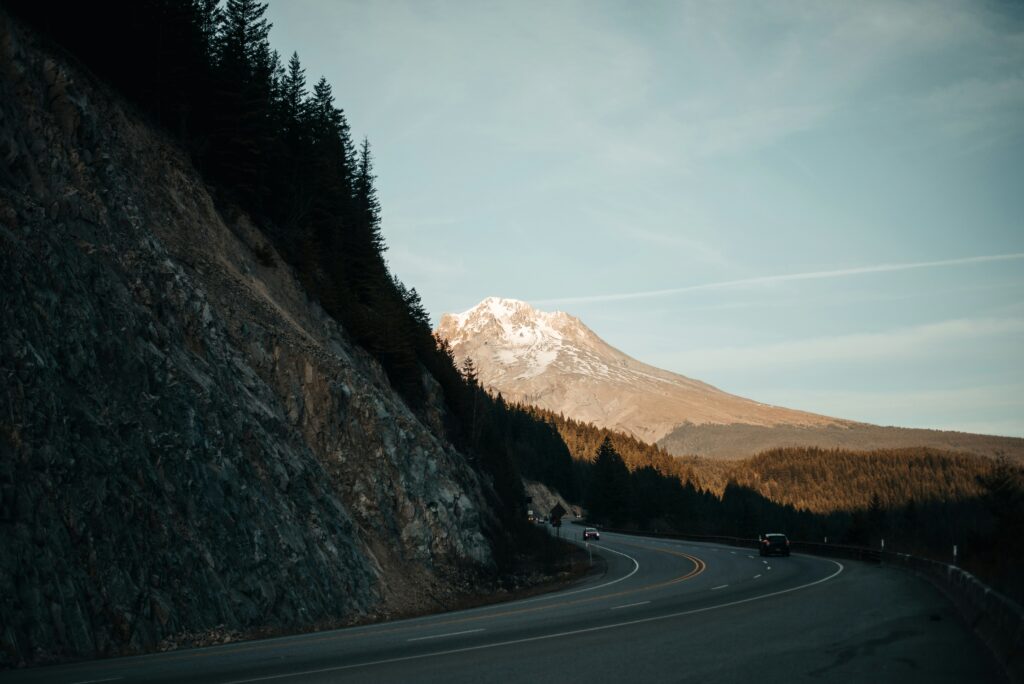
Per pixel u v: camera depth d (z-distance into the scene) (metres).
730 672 11.52
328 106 66.69
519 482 77.00
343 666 12.39
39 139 23.84
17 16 27.95
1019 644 11.66
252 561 21.91
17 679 11.97
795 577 32.53
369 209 68.19
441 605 30.56
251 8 45.62
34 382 17.53
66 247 21.50
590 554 57.81
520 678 11.12
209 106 41.28
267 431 27.56
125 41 36.03
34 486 16.16
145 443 20.41
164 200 32.56
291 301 39.78
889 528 106.25
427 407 54.56
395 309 57.69
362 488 33.00
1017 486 66.69
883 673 11.46
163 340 24.11
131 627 16.64
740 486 193.75
